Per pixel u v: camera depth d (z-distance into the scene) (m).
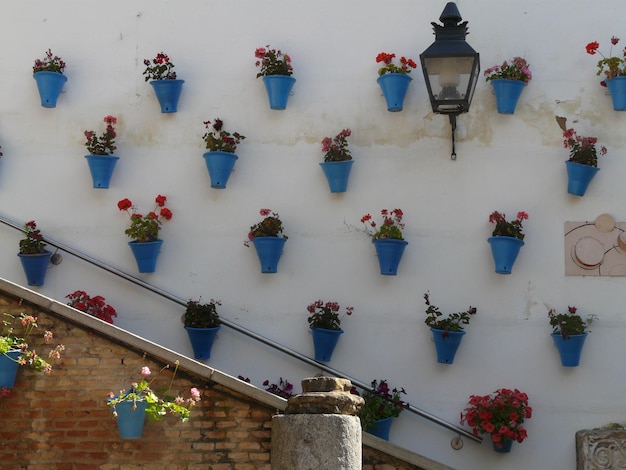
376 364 8.58
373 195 8.77
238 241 8.81
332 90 8.92
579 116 8.75
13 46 9.15
